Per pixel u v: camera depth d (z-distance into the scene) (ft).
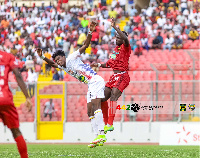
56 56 77.61
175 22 222.48
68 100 158.51
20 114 160.25
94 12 239.71
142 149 101.81
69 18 232.94
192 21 225.76
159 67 165.68
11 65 50.70
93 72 79.10
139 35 215.92
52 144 142.10
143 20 226.99
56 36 219.82
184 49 210.59
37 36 219.00
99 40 211.61
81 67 78.33
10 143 154.40
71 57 77.82
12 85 161.38
